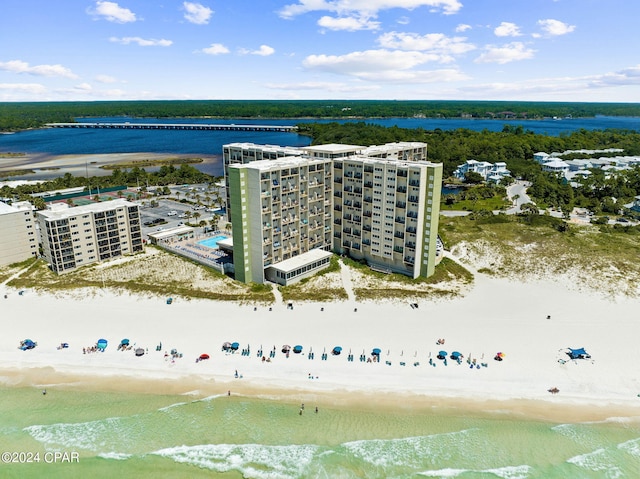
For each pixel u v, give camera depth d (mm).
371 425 74312
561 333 97438
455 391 80750
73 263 130375
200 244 149375
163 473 66500
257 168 112312
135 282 121188
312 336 95688
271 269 121938
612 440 71750
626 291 114438
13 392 81125
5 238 132500
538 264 129875
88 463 68125
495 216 169125
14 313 105188
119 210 138250
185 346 92438
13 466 67500
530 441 71562
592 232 152750
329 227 138125
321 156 140875
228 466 67625
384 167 121500
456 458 68875
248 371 85500
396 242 125188
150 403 78812
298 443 71312
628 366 86938
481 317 103750
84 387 82250
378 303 109312
